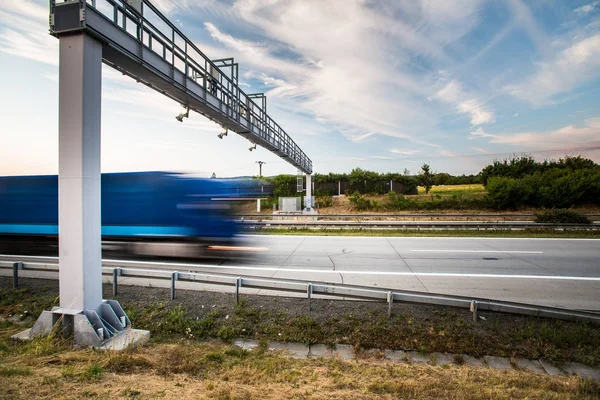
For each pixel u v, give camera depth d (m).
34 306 6.57
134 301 6.78
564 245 15.00
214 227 12.34
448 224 19.58
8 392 3.29
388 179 42.84
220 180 12.84
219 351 4.95
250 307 6.48
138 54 7.07
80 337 4.86
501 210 32.31
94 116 5.14
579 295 7.82
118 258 12.50
